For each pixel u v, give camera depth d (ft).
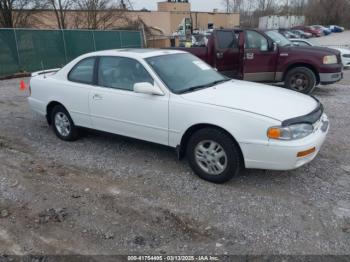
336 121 21.54
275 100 13.08
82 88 16.67
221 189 12.82
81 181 13.73
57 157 16.26
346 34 165.99
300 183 13.21
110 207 11.79
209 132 12.74
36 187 13.23
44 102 18.74
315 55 28.17
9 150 17.22
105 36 65.21
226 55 31.30
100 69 16.25
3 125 21.76
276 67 29.78
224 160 12.78
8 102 28.89
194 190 12.80
